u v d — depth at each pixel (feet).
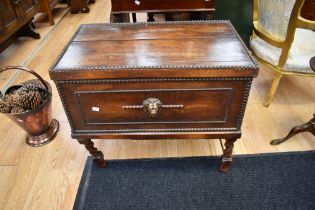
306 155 4.43
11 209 3.84
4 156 4.68
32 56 7.80
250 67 2.88
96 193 3.99
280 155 4.45
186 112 3.33
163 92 3.14
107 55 3.22
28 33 8.69
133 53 3.25
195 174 4.19
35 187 4.13
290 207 3.69
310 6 5.70
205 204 3.78
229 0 6.50
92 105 3.29
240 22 6.89
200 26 3.86
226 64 2.94
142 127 3.52
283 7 4.18
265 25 4.79
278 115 5.30
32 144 4.84
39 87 4.97
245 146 4.66
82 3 10.79
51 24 9.88
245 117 5.28
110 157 4.59
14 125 5.37
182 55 3.16
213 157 4.47
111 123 3.49
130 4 5.59
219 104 3.25
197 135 3.57
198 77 2.98
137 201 3.85
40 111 4.46
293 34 4.19
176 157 4.50
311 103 5.55
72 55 3.25
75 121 3.49
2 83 6.57
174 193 3.93
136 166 4.37
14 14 7.25
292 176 4.10
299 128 4.34
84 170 4.35
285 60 4.59
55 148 4.80
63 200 3.94
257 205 3.74
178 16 7.53
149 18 8.41
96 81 3.04
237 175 4.15
